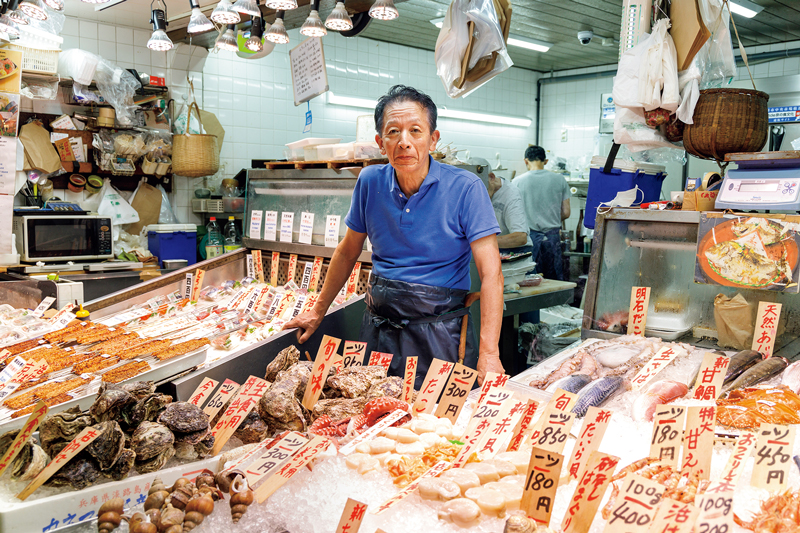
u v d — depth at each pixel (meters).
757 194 1.81
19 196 4.76
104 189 5.10
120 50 5.21
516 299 3.65
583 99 8.95
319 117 6.70
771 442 1.02
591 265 2.19
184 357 1.92
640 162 2.87
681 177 6.73
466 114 8.21
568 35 7.12
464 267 2.21
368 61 7.20
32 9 3.33
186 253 5.14
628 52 2.38
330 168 2.99
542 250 6.05
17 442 1.13
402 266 2.18
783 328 1.86
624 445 1.31
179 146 5.14
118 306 3.02
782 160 1.80
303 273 3.21
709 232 1.85
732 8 5.77
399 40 7.31
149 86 5.06
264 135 6.20
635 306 2.04
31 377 1.75
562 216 6.12
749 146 2.10
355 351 1.78
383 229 2.19
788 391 1.42
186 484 1.12
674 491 0.98
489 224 2.04
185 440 1.29
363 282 2.90
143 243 5.20
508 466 1.16
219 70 5.81
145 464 1.22
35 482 1.11
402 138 1.88
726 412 1.34
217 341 2.41
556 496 1.08
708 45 2.39
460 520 0.99
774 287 1.73
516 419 1.31
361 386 1.61
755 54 7.20
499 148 8.95
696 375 1.67
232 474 1.13
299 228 3.27
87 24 5.03
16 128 4.33
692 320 2.01
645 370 1.68
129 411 1.32
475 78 3.02
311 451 1.18
